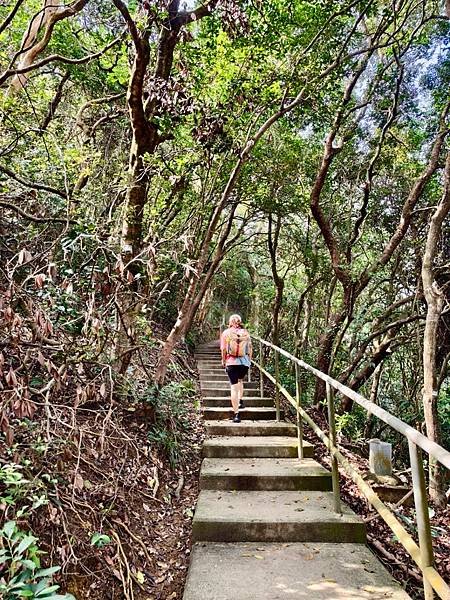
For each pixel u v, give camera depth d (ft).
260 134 17.85
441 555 12.46
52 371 9.78
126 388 14.57
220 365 35.91
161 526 11.71
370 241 35.88
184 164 19.24
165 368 16.43
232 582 8.84
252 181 29.40
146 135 16.74
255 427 18.16
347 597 8.34
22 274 12.34
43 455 9.43
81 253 13.34
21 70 13.73
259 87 17.81
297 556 9.89
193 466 15.71
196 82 16.85
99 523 9.64
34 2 21.50
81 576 8.36
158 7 13.94
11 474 7.60
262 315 53.88
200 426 19.30
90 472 11.05
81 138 22.76
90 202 15.07
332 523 10.66
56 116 25.50
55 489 9.03
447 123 29.40
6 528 6.21
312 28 19.71
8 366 9.79
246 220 36.65
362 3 23.66
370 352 32.65
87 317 10.80
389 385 38.17
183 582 9.82
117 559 9.15
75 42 26.07
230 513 11.26
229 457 15.72
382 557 11.34
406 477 16.87
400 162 33.19
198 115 16.43
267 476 13.32
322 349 29.50
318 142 33.65
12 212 14.02
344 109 25.18
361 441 24.26
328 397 11.39
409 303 32.12
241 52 17.01
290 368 34.63
